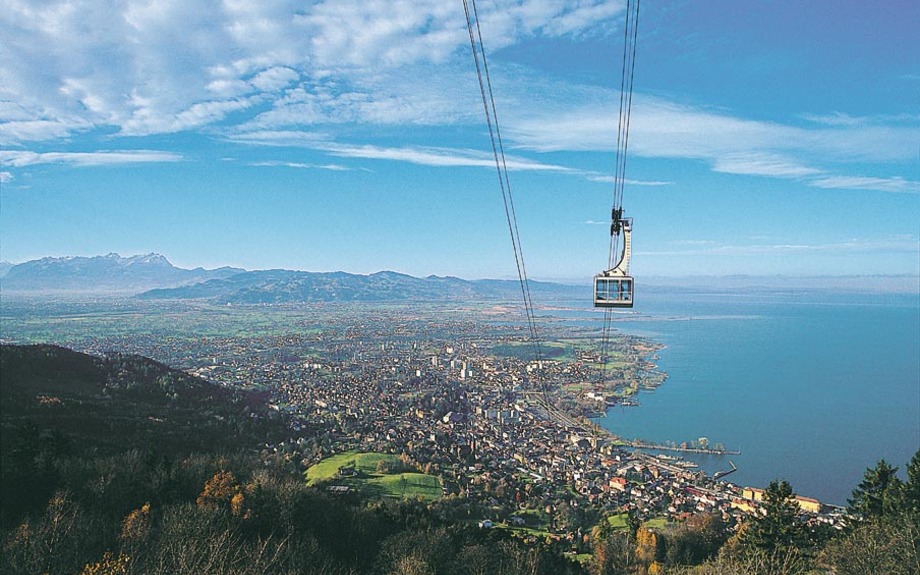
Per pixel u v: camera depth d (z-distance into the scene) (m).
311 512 56.41
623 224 24.48
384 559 51.72
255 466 80.56
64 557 36.56
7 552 35.75
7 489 47.34
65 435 75.81
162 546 37.62
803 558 44.03
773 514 49.44
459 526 65.62
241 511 52.03
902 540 34.34
